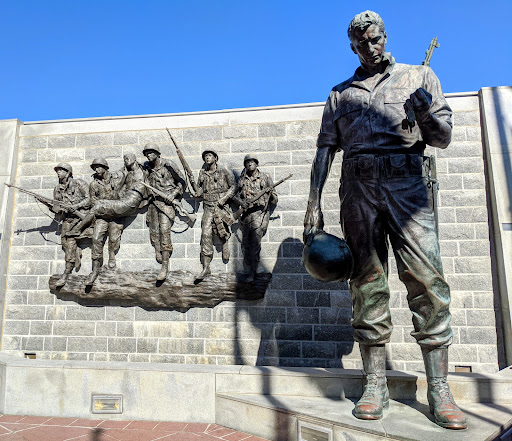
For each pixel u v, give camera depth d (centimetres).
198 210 731
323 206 709
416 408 396
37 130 809
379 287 378
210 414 473
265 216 702
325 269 366
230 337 693
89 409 493
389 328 378
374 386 379
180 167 754
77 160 788
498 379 436
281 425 404
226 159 745
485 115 681
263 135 742
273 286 695
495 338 637
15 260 771
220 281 691
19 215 784
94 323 730
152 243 733
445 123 350
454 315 653
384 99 379
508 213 644
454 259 665
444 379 361
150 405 484
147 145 718
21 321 748
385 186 371
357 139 386
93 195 738
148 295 706
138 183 726
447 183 684
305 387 463
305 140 728
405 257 362
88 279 712
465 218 671
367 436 335
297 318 683
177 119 773
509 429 357
